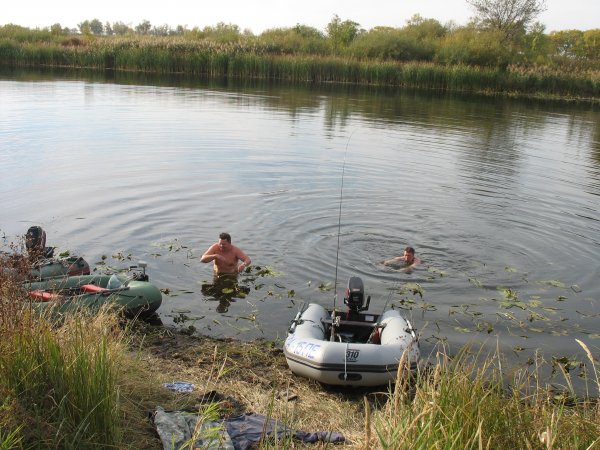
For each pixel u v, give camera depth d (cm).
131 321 693
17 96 2586
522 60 4609
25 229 969
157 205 1134
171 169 1406
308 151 1683
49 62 4419
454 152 1786
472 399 373
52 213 1059
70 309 626
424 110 2767
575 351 680
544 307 794
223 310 756
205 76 4100
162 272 851
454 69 3981
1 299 427
